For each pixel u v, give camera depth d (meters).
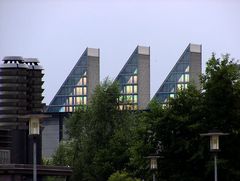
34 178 44.62
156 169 66.94
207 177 67.12
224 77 67.38
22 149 85.62
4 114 91.38
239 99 67.12
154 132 71.19
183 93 70.81
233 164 66.50
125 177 92.19
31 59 95.38
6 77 92.50
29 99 93.88
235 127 66.69
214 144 52.78
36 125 44.81
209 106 67.62
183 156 69.56
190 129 67.56
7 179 69.44
